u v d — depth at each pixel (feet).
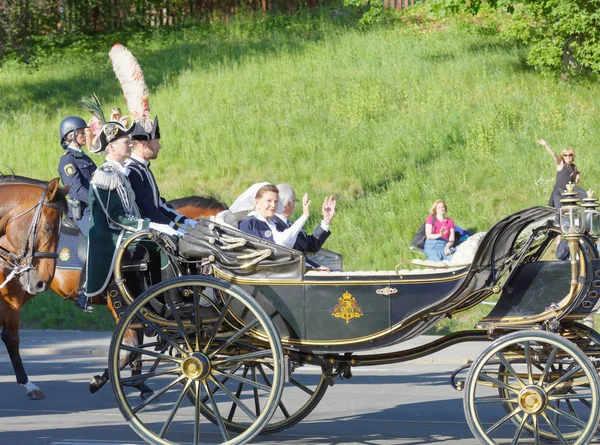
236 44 206.49
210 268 50.57
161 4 240.53
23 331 113.19
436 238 106.52
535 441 47.09
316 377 83.97
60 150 156.15
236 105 164.86
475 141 139.85
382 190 131.75
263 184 60.64
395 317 48.91
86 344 102.47
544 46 153.38
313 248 57.36
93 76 198.39
